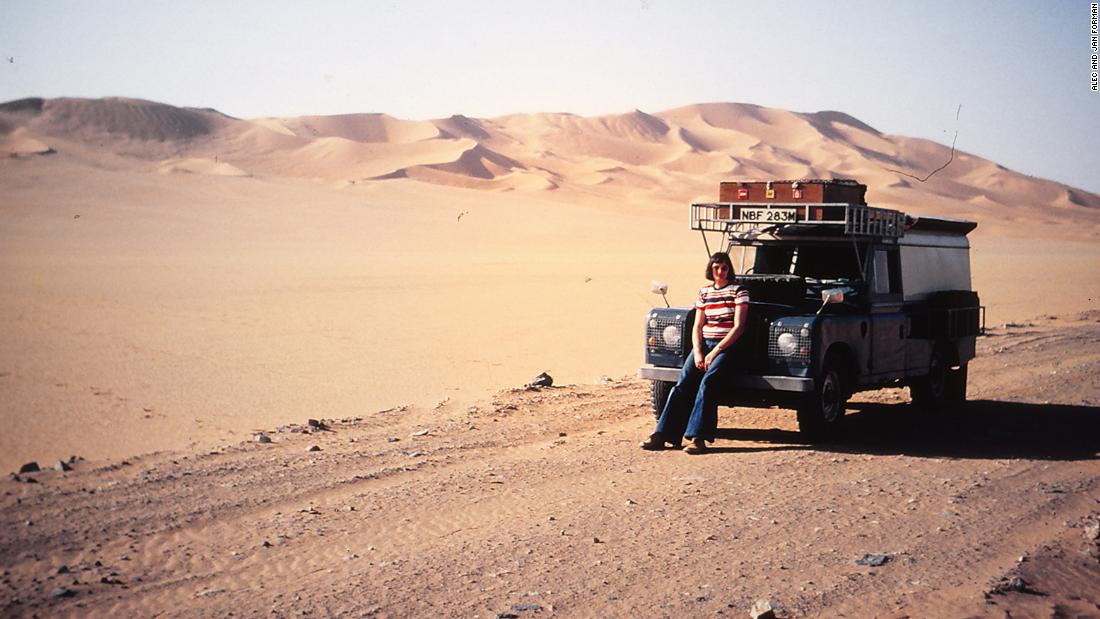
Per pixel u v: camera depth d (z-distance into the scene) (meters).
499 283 40.59
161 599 5.56
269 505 7.61
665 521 7.17
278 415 13.08
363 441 10.29
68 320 25.62
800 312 10.58
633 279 42.81
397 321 26.77
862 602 5.48
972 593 5.59
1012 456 9.80
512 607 5.43
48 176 101.06
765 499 7.86
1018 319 27.59
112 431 11.92
